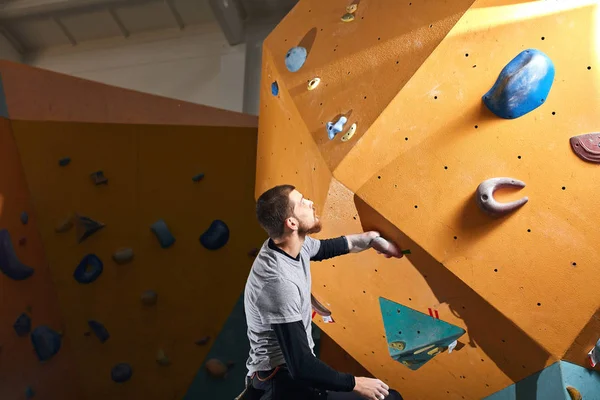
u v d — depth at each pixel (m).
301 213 1.81
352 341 2.78
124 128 3.80
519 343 2.06
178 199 3.88
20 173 3.73
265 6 7.62
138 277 3.95
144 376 4.04
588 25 1.90
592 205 1.84
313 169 2.28
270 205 1.80
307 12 2.62
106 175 3.84
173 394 4.02
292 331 1.67
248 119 3.91
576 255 1.85
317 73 2.38
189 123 3.81
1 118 3.62
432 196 2.00
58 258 3.90
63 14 7.93
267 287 1.72
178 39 7.99
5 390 3.56
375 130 2.08
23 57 8.55
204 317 3.97
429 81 2.04
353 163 2.09
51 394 3.86
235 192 3.87
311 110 2.31
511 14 1.99
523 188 1.90
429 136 2.01
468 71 2.00
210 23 7.92
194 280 3.94
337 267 2.44
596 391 2.01
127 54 8.12
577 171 1.85
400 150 2.04
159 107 3.83
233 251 3.90
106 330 3.99
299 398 1.78
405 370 2.63
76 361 4.02
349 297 2.53
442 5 2.12
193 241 3.90
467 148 1.97
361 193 2.08
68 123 3.77
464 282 2.00
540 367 2.06
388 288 2.33
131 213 3.89
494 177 1.93
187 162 3.86
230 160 3.85
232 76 7.52
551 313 1.91
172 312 3.97
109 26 8.15
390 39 2.20
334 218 2.26
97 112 3.81
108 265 3.92
